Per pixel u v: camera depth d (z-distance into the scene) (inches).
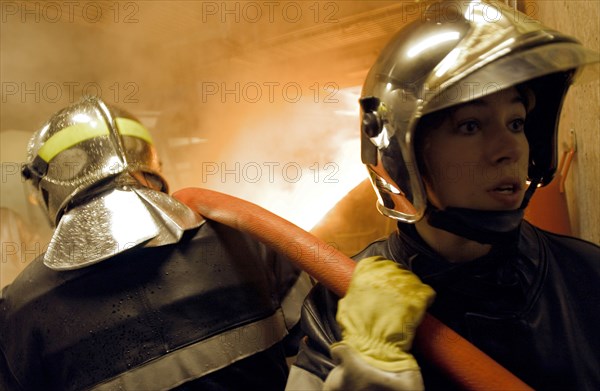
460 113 25.2
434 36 25.6
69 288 38.4
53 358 38.7
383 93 26.7
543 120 31.0
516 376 25.5
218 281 40.9
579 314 26.7
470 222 25.5
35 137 45.6
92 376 37.8
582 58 23.9
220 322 40.2
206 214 41.9
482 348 25.9
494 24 24.9
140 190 42.4
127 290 38.3
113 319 37.8
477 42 24.1
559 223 50.8
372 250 32.4
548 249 29.0
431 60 24.8
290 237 32.1
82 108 45.1
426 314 25.5
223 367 39.1
